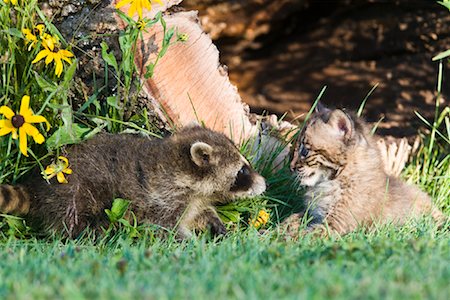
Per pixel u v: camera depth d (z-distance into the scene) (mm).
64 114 11047
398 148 15578
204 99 12695
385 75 20281
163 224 11250
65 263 8148
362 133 11961
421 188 13672
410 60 20578
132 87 11758
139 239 10672
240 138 12922
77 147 11484
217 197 11617
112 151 11430
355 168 11758
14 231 11078
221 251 8812
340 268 7746
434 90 19625
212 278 7246
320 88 20266
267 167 12789
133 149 11445
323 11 21219
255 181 11656
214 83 12969
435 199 13594
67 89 11461
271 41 21266
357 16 21219
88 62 11711
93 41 11641
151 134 11875
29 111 10742
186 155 11289
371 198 11742
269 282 7082
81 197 11188
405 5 20797
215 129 12836
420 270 7559
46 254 9055
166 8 12531
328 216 11727
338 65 20922
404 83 19922
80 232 11188
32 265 8000
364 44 21031
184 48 12500
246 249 8961
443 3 12625
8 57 11359
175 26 12359
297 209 12578
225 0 20078
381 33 20953
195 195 11430
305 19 21297
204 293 6680
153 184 11227
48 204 11211
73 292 6480
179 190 11289
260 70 21000
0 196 10953
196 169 11273
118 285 6965
